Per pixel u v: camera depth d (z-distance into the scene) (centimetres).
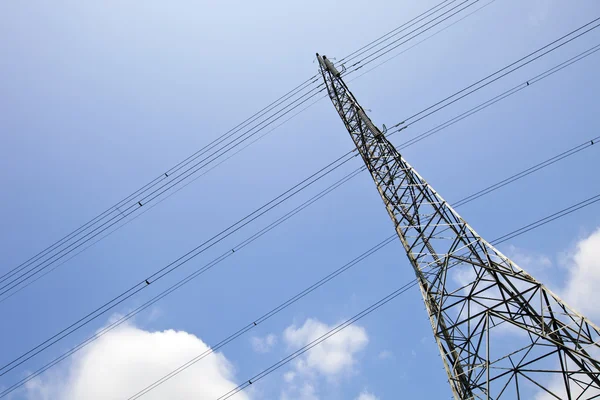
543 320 1218
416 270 1589
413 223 1788
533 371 1217
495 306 1329
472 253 1448
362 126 2255
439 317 1430
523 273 1263
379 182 1995
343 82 2372
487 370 1248
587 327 1113
